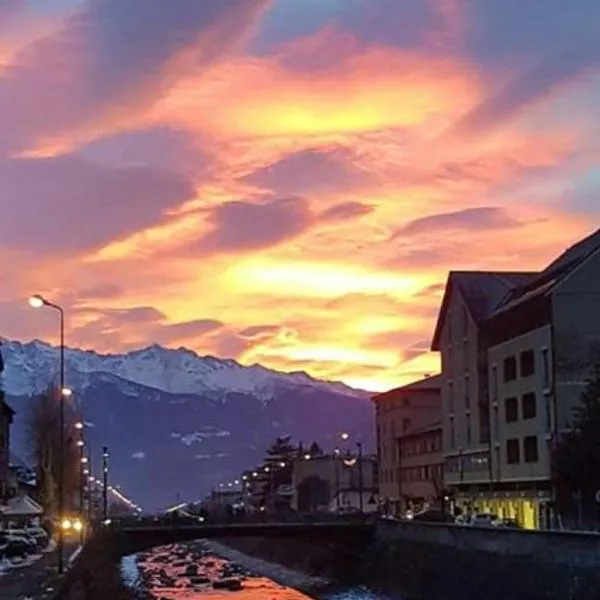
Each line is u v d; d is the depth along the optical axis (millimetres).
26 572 68125
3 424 156625
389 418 187625
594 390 92625
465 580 85875
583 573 65875
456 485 133875
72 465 147875
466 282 134500
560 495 93188
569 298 104500
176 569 159750
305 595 114938
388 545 113125
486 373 125625
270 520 127000
